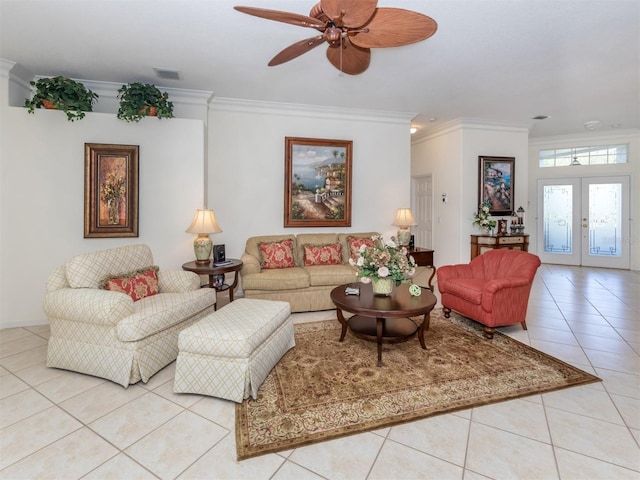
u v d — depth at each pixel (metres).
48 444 1.77
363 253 3.14
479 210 5.64
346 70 2.81
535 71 3.62
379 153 5.21
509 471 1.58
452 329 3.41
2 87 3.38
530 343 3.06
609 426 1.89
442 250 6.21
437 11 2.51
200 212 3.73
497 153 5.82
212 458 1.68
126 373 2.32
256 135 4.68
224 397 2.17
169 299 2.80
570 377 2.43
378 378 2.43
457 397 2.19
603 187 6.84
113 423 1.95
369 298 2.95
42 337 3.24
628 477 1.54
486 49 3.11
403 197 5.35
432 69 3.55
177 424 1.94
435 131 6.29
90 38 2.90
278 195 4.81
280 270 4.13
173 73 3.63
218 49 3.10
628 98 4.53
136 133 3.76
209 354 2.19
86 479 1.54
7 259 3.46
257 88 4.09
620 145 6.69
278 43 2.99
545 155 7.38
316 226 4.95
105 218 3.66
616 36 2.89
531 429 1.88
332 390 2.28
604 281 5.61
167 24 2.69
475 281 3.63
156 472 1.59
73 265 2.58
